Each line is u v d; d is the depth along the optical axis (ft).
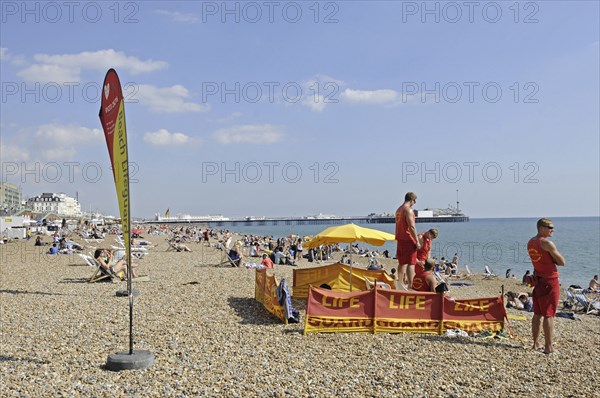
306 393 22.17
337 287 49.75
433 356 28.71
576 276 120.67
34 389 21.72
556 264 30.58
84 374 23.97
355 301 33.96
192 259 100.58
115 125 25.43
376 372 25.38
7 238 182.91
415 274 39.34
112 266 59.57
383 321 34.12
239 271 72.84
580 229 506.89
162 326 34.91
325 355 28.35
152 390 21.97
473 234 390.63
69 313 39.14
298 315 37.09
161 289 51.93
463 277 105.81
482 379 25.02
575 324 47.93
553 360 29.04
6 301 44.60
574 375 26.32
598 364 28.68
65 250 115.34
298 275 50.80
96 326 34.65
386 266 127.24
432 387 23.50
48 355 27.32
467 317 34.88
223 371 24.86
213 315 38.86
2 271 73.51
